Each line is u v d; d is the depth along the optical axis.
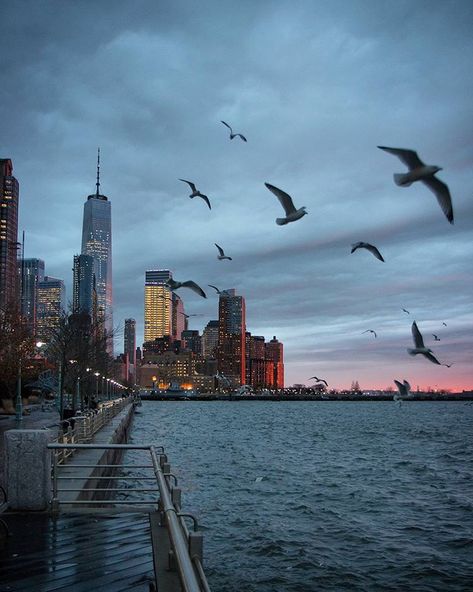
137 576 9.95
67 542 11.86
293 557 21.88
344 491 36.53
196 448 66.75
